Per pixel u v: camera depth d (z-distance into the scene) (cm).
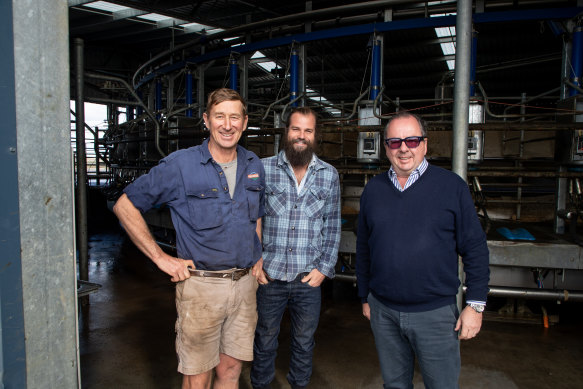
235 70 612
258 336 208
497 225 420
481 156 436
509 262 332
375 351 288
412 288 155
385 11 504
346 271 380
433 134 532
